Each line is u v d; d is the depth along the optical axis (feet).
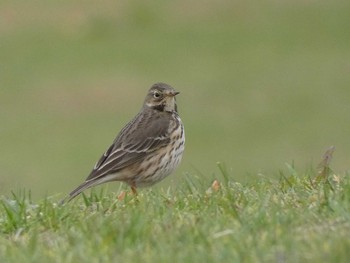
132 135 54.13
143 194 49.67
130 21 178.70
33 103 143.23
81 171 114.62
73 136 128.88
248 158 120.16
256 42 168.86
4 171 114.42
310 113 136.67
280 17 176.96
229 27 175.22
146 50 167.53
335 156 119.55
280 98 142.82
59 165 117.08
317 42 167.02
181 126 55.77
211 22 177.78
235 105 140.97
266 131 130.31
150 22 178.91
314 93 144.25
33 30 174.50
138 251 36.76
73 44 169.78
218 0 184.34
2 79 154.10
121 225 39.78
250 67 157.89
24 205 46.62
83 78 153.99
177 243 37.37
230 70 156.97
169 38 172.35
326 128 130.93
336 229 37.91
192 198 46.62
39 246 38.91
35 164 117.39
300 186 48.11
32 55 164.76
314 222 39.75
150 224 40.75
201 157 120.98
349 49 162.91
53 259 36.83
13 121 135.44
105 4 184.14
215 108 140.05
